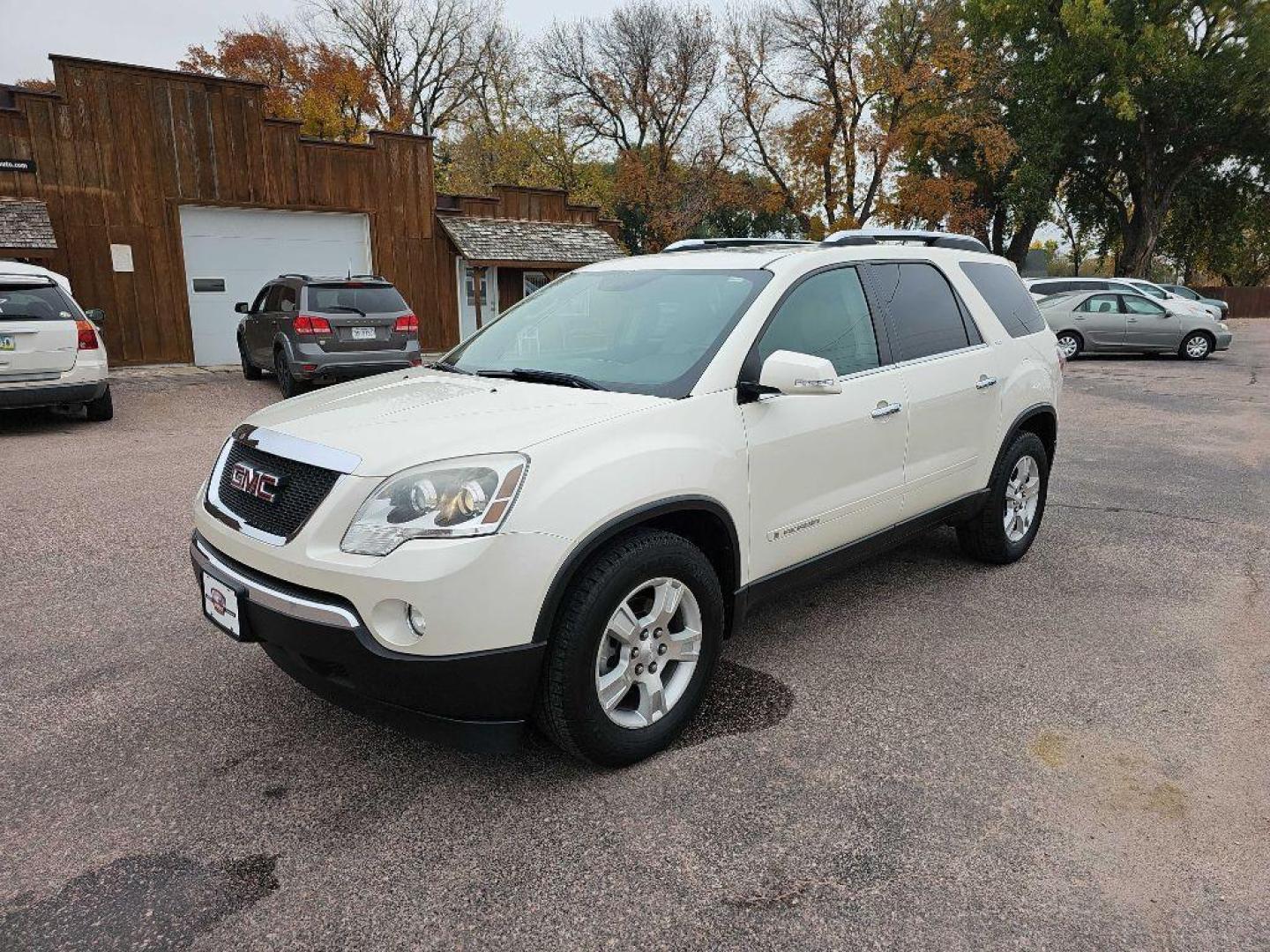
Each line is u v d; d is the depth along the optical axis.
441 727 2.58
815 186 34.41
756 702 3.38
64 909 2.26
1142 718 3.26
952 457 4.29
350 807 2.71
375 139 16.23
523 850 2.50
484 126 43.09
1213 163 35.78
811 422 3.41
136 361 14.42
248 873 2.41
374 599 2.44
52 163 13.20
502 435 2.66
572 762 2.97
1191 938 2.17
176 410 10.64
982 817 2.65
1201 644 3.93
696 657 3.05
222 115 14.58
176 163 14.27
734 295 3.48
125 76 13.62
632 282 3.88
